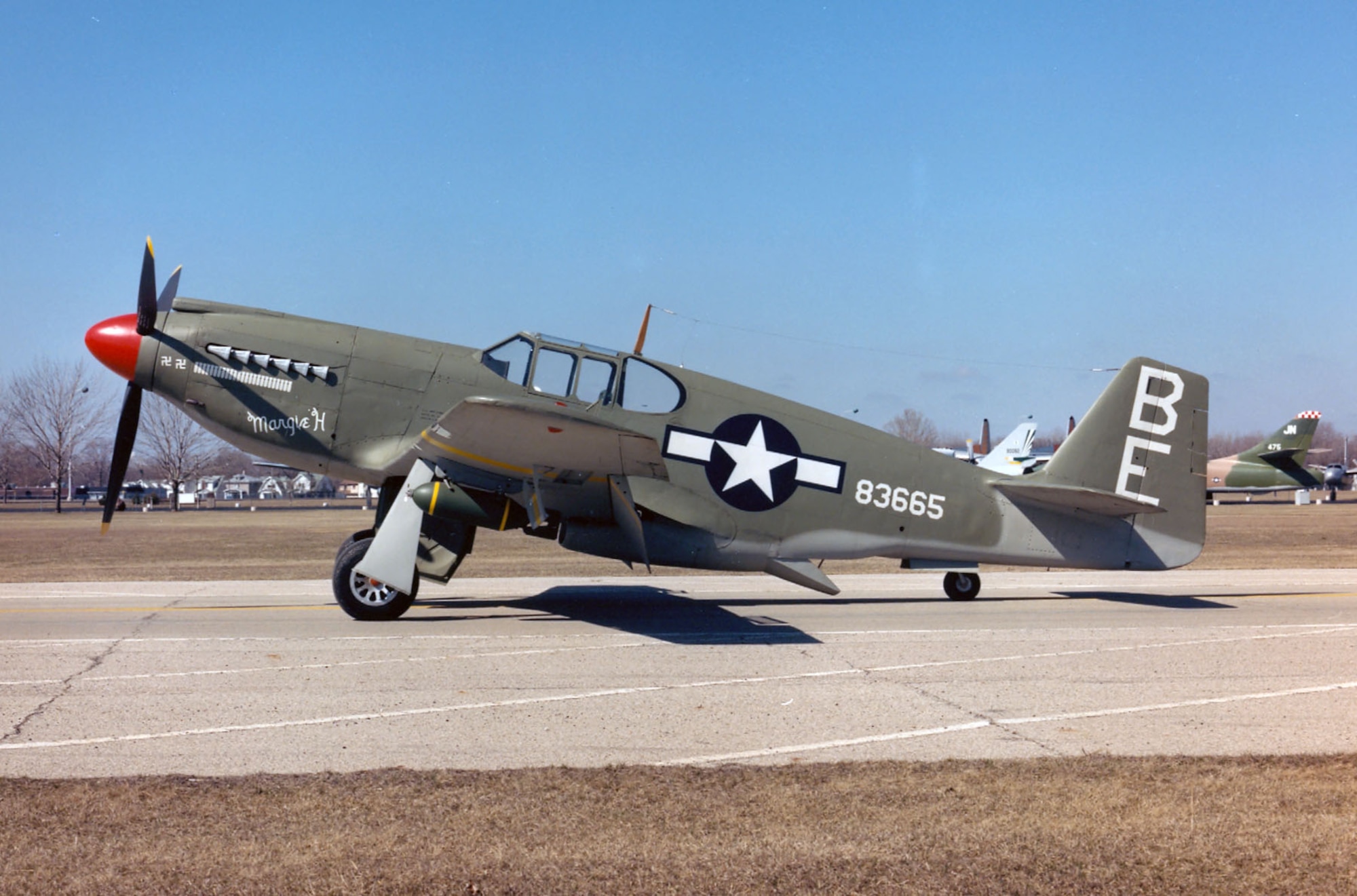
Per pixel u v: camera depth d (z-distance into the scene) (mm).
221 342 10086
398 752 5055
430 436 8688
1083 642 8500
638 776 4621
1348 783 4523
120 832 3818
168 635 8508
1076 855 3609
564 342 10141
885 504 10734
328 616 9836
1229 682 6875
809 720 5785
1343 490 97625
